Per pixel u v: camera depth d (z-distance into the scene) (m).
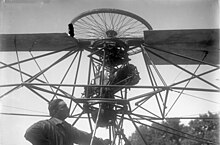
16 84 9.53
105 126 10.53
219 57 12.62
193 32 10.04
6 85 9.62
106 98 10.11
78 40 11.50
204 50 11.91
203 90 9.34
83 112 10.90
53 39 11.25
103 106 10.23
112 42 10.77
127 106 10.77
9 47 12.30
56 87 10.96
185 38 10.76
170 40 11.00
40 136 5.17
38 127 5.25
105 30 11.18
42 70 11.03
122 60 11.09
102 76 10.31
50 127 5.37
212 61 13.25
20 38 11.20
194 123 42.34
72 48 11.69
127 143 9.79
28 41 11.59
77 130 6.12
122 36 11.32
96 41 10.95
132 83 10.73
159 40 10.98
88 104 10.55
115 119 10.54
